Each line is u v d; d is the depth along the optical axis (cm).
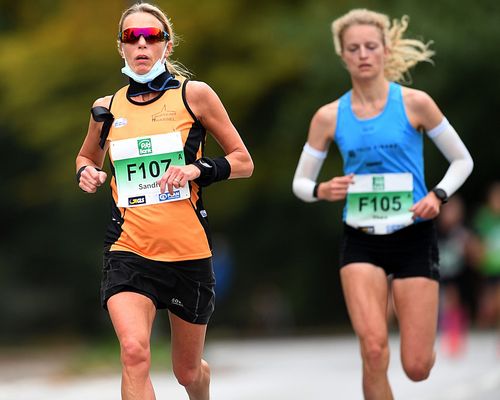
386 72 2170
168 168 1684
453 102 6231
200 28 6862
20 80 6975
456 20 6062
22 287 8994
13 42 7169
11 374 4584
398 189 2045
